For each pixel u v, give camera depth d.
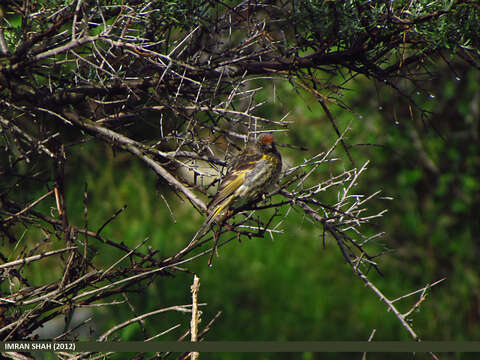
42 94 8.66
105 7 8.56
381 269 21.14
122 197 21.62
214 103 10.16
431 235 21.45
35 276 16.73
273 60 9.65
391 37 9.22
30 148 9.03
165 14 8.92
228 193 9.04
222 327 18.72
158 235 20.80
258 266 20.91
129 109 9.75
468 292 20.61
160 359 8.40
